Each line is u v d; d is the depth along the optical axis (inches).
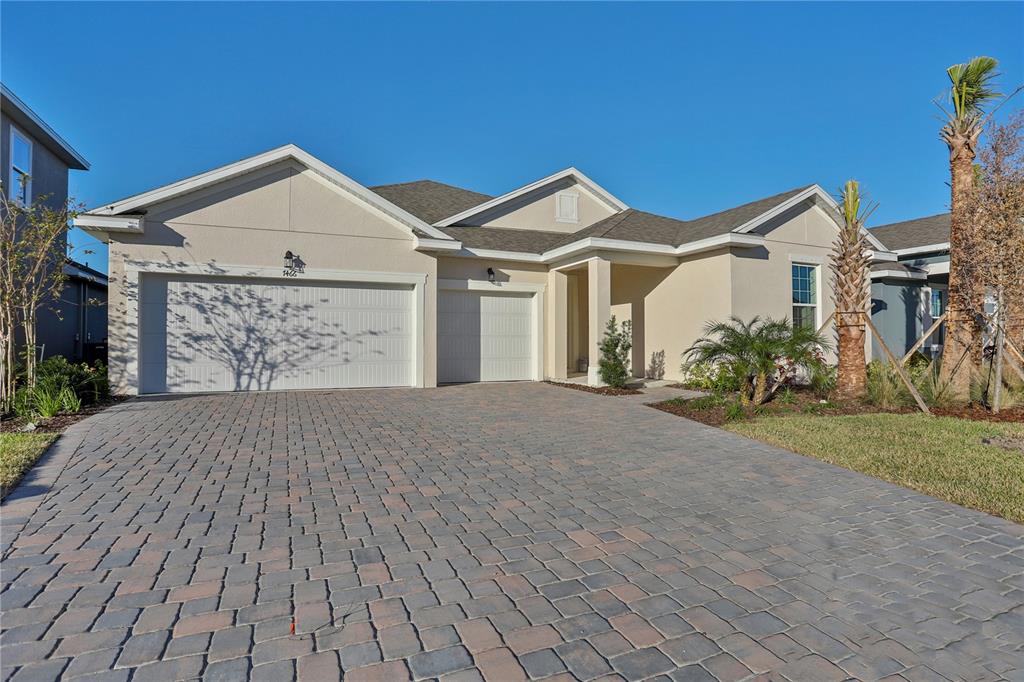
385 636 105.8
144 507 174.6
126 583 124.6
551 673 95.2
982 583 132.8
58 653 97.8
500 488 203.8
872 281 641.6
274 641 103.3
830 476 222.4
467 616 114.0
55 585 122.6
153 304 434.0
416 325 510.6
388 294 505.7
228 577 128.9
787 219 560.4
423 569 135.5
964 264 390.3
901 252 709.9
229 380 454.6
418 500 188.5
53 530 154.2
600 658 100.0
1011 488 200.7
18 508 171.3
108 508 172.7
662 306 597.6
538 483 210.7
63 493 186.4
